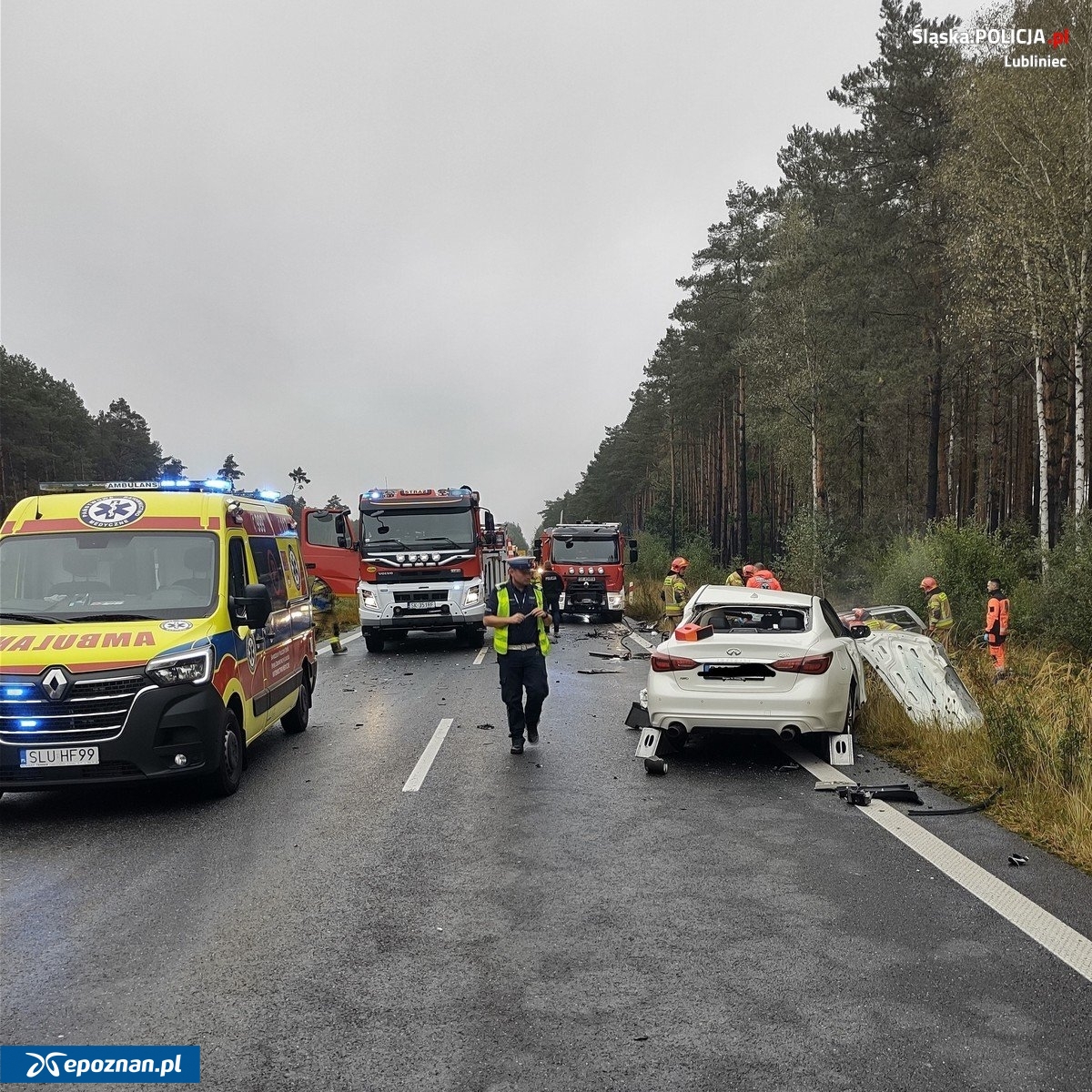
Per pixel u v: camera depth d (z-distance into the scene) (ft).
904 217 105.91
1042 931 14.33
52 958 13.85
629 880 17.04
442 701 39.50
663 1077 10.34
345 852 18.92
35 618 23.29
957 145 96.94
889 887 16.39
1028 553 60.39
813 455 124.67
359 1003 12.25
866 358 113.19
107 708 21.09
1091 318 73.87
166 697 21.52
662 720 26.53
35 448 222.28
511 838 19.77
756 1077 10.32
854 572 92.63
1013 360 99.91
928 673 31.12
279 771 26.63
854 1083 10.18
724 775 25.53
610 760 27.63
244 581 26.27
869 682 32.60
